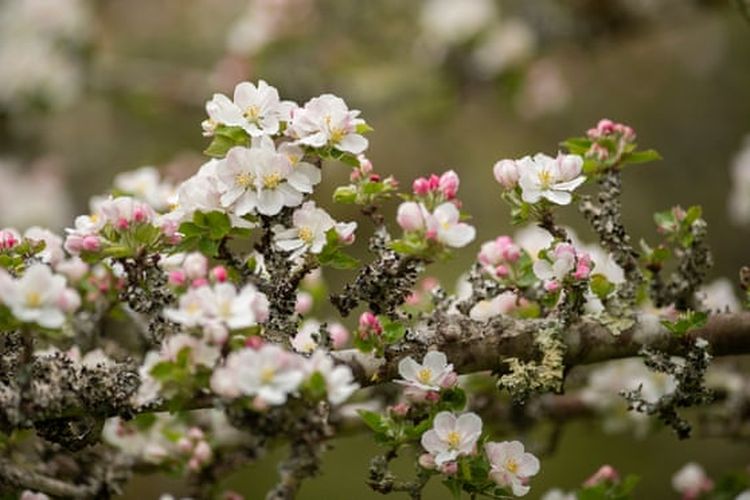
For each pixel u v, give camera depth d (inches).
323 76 143.8
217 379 80.9
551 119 174.9
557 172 85.1
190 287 83.3
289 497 84.2
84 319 90.6
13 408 83.7
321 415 84.2
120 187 92.7
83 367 84.9
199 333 81.7
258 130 83.6
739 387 98.9
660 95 173.0
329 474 140.2
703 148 166.7
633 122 171.9
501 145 174.1
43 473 91.1
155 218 84.7
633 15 144.3
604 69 175.9
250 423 82.3
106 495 91.6
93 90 149.6
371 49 151.6
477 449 84.6
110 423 93.0
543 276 85.4
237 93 83.8
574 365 87.4
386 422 84.4
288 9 140.9
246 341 81.7
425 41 145.0
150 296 84.7
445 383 84.1
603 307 87.4
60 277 81.5
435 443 83.8
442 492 134.7
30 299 81.3
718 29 170.6
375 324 84.3
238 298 81.7
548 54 151.3
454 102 145.5
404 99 144.6
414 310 88.2
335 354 85.4
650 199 163.0
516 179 85.4
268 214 83.5
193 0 184.7
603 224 87.4
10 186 151.1
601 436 145.5
